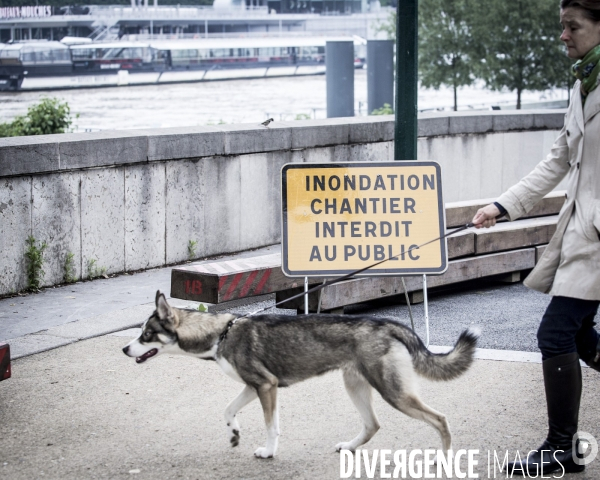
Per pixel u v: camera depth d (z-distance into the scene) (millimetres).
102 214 9492
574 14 4258
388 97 25219
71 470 4555
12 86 48500
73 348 6871
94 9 63688
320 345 4555
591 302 4391
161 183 10086
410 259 6684
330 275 6672
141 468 4582
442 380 4523
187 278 7148
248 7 70312
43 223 8906
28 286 8797
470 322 7777
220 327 4680
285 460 4688
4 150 8398
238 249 11211
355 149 12477
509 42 30703
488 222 4828
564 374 4426
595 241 4266
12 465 4621
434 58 31828
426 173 6777
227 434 4840
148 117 34375
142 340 4695
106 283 9258
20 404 5613
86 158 9211
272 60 61500
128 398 5727
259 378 4613
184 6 70875
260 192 11391
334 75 25172
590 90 4312
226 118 33375
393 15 36750
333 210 6715
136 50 53750
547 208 9914
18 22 61562
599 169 4285
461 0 30484
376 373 4453
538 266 4566
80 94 47000
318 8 75312
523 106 36469
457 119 13727
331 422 5266
